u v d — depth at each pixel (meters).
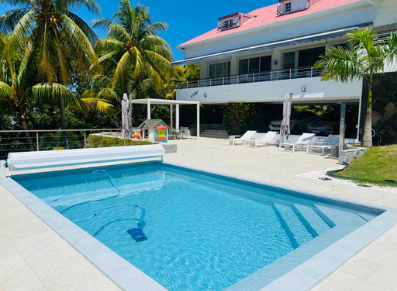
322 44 19.02
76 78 26.17
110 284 3.01
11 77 17.62
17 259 3.52
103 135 18.02
